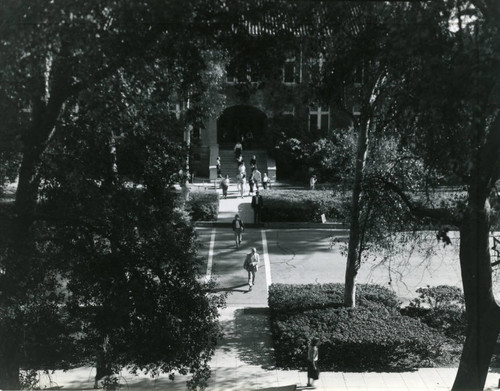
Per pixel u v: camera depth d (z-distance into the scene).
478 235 9.66
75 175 9.57
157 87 9.47
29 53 8.38
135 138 9.84
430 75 7.87
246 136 39.12
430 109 8.21
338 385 13.38
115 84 8.91
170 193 10.37
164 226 10.22
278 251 23.81
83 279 9.77
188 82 9.98
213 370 14.09
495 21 8.12
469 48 8.09
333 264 22.36
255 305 18.47
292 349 14.45
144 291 9.75
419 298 18.08
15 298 9.20
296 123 35.12
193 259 11.14
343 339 14.34
